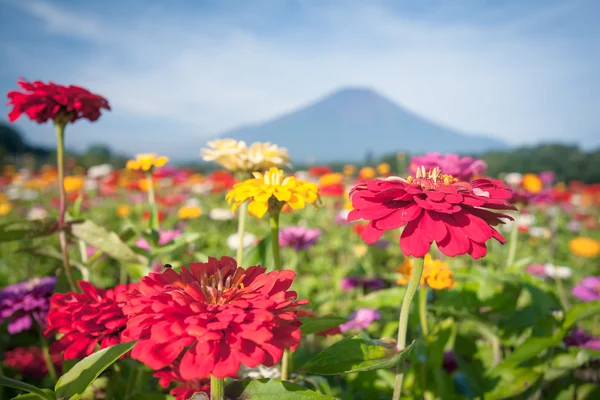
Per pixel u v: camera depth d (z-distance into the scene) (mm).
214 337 868
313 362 1226
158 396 1599
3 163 22250
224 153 2066
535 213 8023
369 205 1238
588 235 7934
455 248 1111
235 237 4156
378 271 4680
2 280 4164
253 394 1146
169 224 6645
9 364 2449
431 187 1365
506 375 1976
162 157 2395
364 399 2133
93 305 1378
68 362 1793
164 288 1040
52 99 1855
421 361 1978
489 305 2115
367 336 1278
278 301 978
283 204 1675
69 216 2055
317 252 5359
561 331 1953
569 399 2332
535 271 3953
